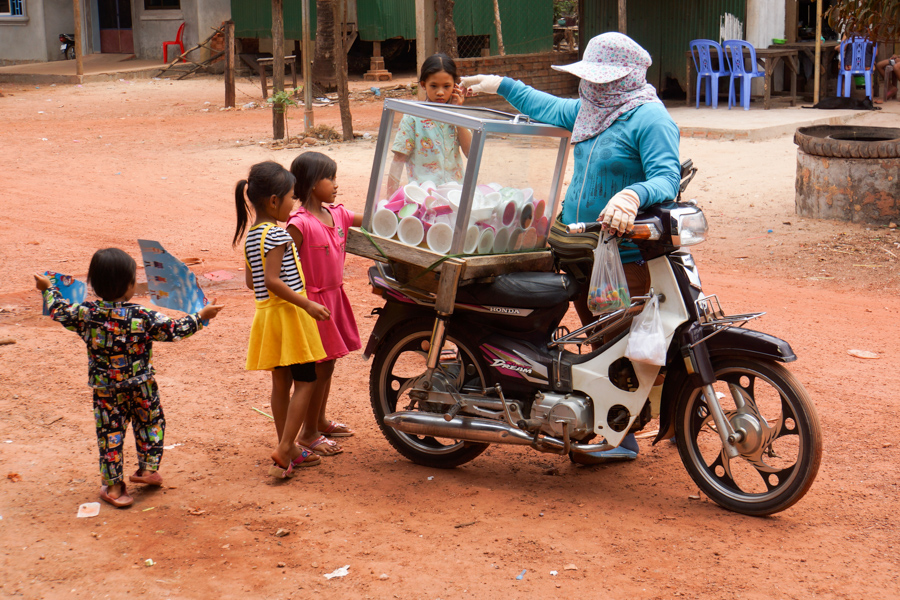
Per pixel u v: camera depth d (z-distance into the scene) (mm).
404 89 25281
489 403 4125
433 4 23672
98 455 4398
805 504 3924
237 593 3174
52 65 30281
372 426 4938
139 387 3902
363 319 6789
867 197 9820
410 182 4094
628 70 4035
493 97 18656
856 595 3154
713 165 13289
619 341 3857
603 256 3783
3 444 4492
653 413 4004
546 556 3443
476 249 4027
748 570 3332
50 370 5586
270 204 4027
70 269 8109
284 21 27375
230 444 4602
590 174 4168
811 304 7285
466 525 3719
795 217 10375
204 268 8320
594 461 4359
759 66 19859
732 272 8383
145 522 3707
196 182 12984
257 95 24812
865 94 18750
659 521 3779
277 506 3885
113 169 14000
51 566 3336
